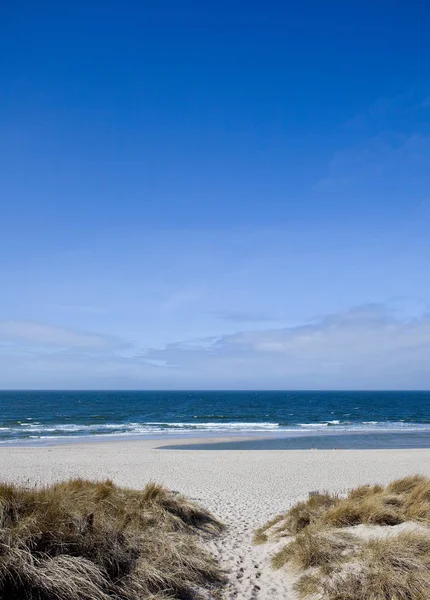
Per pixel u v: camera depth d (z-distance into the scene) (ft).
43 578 15.56
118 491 28.94
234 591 19.57
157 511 26.68
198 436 119.85
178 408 283.79
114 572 18.11
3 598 14.78
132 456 76.28
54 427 148.46
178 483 52.01
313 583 18.81
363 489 32.58
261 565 22.72
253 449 93.66
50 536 17.74
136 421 181.27
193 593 18.76
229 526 31.37
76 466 64.39
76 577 16.03
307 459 73.10
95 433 128.57
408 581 17.03
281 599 18.72
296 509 28.84
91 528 19.10
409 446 102.06
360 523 24.35
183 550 21.74
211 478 55.72
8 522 17.44
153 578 18.30
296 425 161.58
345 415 228.84
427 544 19.40
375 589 17.02
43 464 65.98
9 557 15.51
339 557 20.29
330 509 26.16
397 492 31.35
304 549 21.48
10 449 85.30
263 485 51.26
